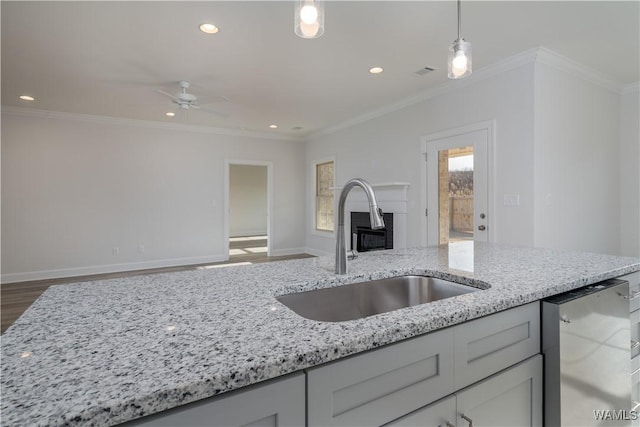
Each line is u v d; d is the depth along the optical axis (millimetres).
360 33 2875
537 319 1166
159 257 6016
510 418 1073
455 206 4043
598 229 3967
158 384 568
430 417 875
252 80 3953
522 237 3373
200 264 6219
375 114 5250
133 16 2621
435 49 3174
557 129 3475
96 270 5516
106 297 1082
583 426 1237
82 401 522
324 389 716
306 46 3117
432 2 2436
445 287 1432
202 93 4387
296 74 3783
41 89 4195
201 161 6371
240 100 4711
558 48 3174
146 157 5898
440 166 4230
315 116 5562
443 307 959
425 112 4422
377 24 2732
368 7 2498
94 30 2820
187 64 3504
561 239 3529
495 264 1605
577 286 1289
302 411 688
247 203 11695
